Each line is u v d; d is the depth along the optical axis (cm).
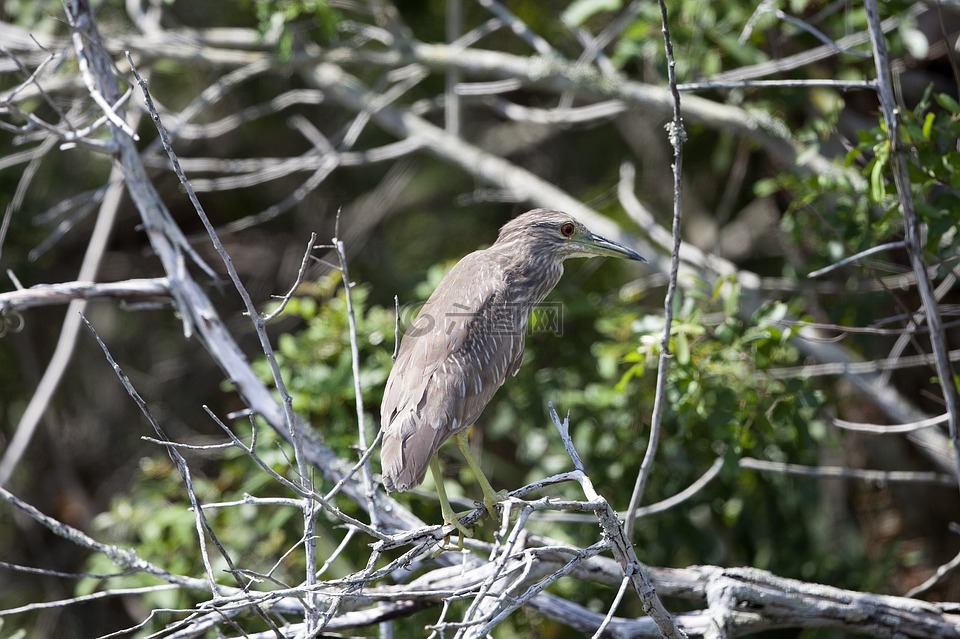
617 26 1322
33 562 1598
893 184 876
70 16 895
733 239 1638
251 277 1738
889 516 1316
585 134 1744
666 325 739
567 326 1241
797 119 1354
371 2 1386
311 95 1377
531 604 805
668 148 1628
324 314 1094
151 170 1725
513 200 1413
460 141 1382
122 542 1215
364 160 1353
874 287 1154
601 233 1288
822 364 1173
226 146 1741
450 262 1185
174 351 1717
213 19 1678
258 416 1037
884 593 1148
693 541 1119
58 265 1731
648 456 766
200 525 624
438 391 758
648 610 671
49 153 1581
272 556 1069
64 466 1641
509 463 1444
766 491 1188
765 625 787
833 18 1246
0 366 1625
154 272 1783
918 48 1086
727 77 1161
